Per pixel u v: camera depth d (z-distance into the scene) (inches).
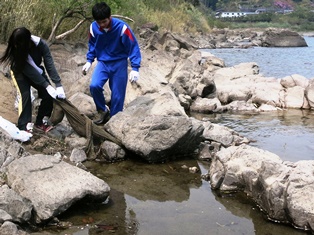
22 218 153.6
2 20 384.2
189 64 445.1
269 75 588.1
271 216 169.0
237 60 823.1
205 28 1614.2
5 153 190.7
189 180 203.5
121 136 226.2
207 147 234.1
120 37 246.4
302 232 161.0
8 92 280.7
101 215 167.0
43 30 435.2
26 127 226.4
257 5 3937.0
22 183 167.6
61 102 227.0
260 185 178.7
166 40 735.7
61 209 161.0
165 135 219.6
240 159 196.1
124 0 563.8
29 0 418.3
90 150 224.5
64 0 386.6
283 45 1393.9
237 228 161.8
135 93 321.7
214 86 400.2
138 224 161.5
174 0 1499.8
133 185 195.6
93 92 253.0
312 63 768.3
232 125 307.6
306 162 184.1
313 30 2719.0
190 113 348.5
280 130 294.8
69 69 372.8
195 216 169.6
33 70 219.1
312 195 164.4
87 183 172.1
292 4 3907.5
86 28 506.6
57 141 227.6
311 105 372.8
